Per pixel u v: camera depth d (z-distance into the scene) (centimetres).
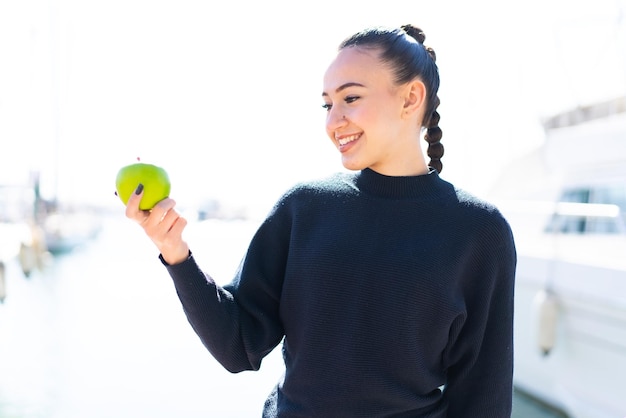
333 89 122
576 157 510
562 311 408
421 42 137
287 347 128
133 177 113
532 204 416
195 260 120
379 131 121
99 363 638
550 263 420
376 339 116
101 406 509
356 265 119
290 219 132
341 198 127
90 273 1437
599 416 375
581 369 392
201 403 517
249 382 578
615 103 547
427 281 117
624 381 360
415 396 119
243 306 129
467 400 129
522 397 450
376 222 123
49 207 2170
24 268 1315
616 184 470
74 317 886
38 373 597
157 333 779
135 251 2048
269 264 133
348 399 116
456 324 123
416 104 124
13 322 851
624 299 358
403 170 127
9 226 2148
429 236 121
